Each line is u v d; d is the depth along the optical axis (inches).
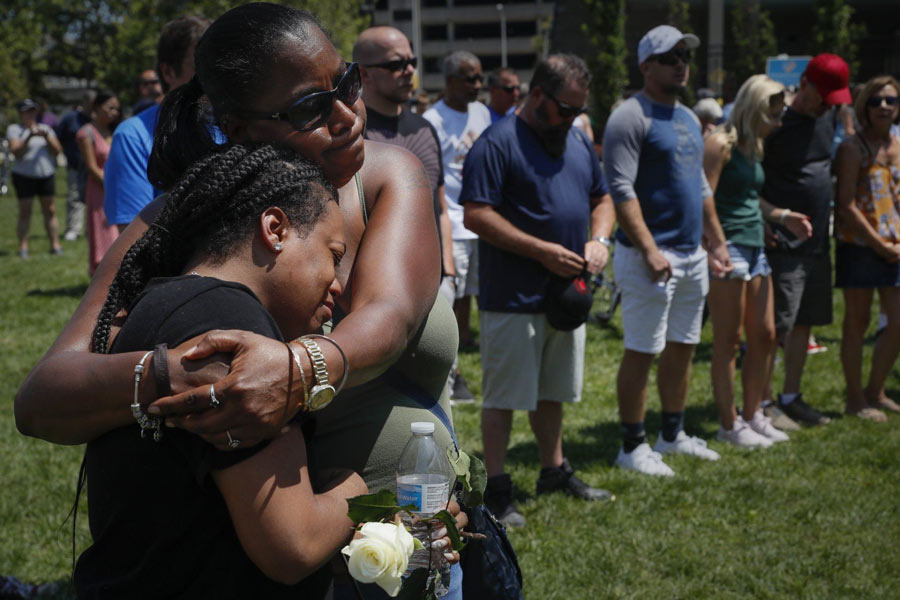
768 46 818.2
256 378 46.4
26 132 486.9
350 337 52.8
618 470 193.9
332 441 68.0
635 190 182.5
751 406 217.2
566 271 153.4
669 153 178.2
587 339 319.6
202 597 50.6
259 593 51.7
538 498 176.6
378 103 181.0
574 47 763.4
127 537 51.2
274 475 48.6
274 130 55.9
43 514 168.4
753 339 212.2
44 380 50.3
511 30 3609.7
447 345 71.8
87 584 52.0
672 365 200.1
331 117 56.7
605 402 249.1
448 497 66.7
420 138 187.0
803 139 209.2
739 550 157.9
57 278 427.2
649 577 148.7
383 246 62.0
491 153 154.2
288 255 51.1
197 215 51.5
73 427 49.3
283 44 55.1
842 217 224.1
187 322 48.1
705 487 184.9
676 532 164.7
